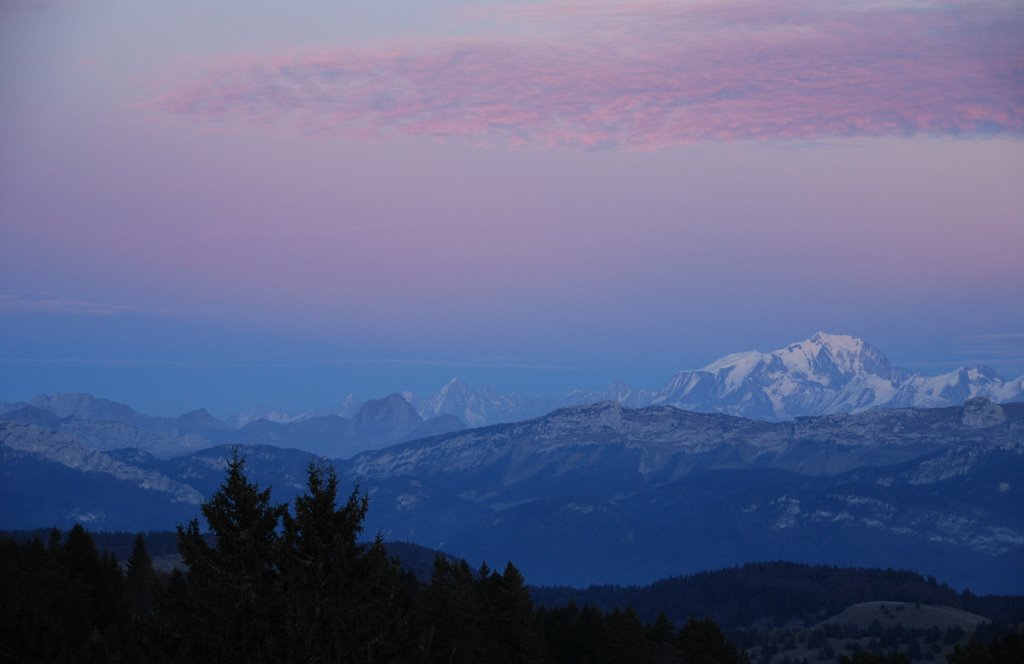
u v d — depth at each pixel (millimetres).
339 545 125312
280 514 129375
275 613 123375
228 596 123000
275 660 120750
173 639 123625
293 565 124625
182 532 127188
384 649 126188
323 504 127750
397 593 129625
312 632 120875
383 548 128500
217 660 122250
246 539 124500
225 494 128375
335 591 125375
